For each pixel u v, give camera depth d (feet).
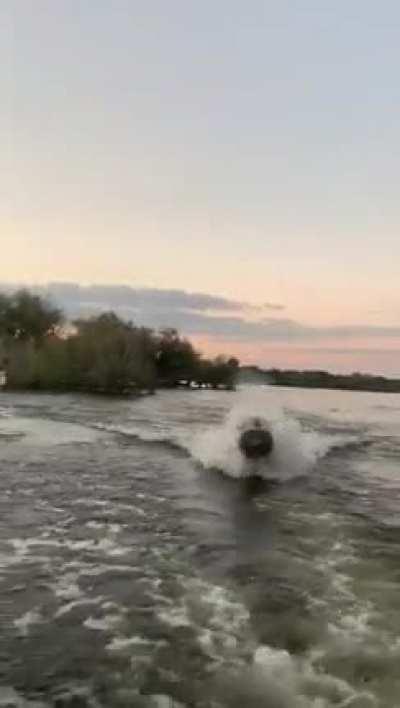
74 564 41.60
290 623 32.86
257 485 69.00
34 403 172.24
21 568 40.52
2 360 239.50
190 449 89.45
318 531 51.08
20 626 32.14
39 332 310.65
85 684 26.68
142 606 34.94
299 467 79.10
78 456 82.74
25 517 52.54
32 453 84.17
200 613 34.17
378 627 32.40
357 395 296.30
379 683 26.66
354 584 38.88
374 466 81.71
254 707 24.93
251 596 36.65
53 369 238.68
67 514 54.03
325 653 29.43
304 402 208.23
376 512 57.62
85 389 239.09
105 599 35.83
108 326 264.72
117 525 51.19
